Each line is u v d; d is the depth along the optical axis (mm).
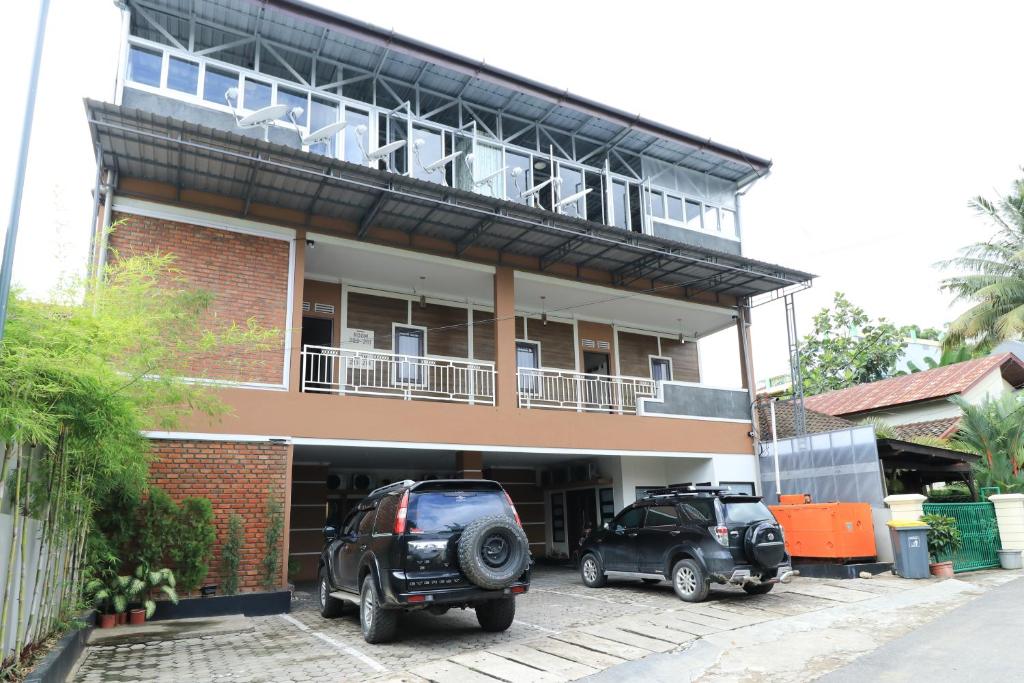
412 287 16016
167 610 9883
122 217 11141
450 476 18047
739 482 16641
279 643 8312
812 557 13484
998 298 22812
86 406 6273
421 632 8680
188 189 11633
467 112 16000
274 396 11477
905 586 11828
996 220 24328
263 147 10516
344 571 9227
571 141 17188
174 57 12859
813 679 6406
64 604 7750
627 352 19422
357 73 14695
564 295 16406
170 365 9031
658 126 16906
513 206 12727
